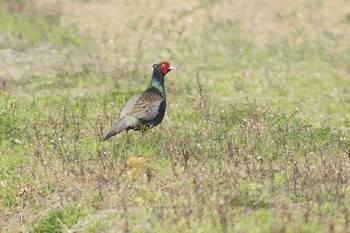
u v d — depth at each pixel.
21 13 60.72
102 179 28.36
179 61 53.06
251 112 37.50
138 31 59.22
